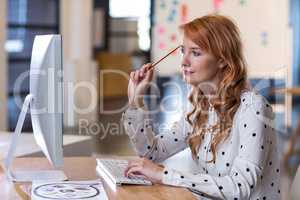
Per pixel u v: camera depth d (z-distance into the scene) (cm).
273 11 726
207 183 179
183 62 199
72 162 225
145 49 1219
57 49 173
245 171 179
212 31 191
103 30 1198
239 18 735
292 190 206
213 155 197
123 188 179
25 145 272
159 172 185
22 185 183
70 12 923
